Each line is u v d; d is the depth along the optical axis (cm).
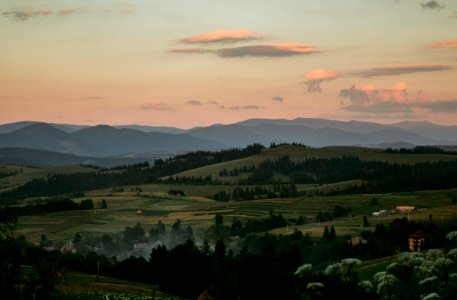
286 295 9031
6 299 4409
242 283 9694
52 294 7238
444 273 3325
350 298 3669
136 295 9656
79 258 14562
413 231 16762
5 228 4619
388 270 3500
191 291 11412
